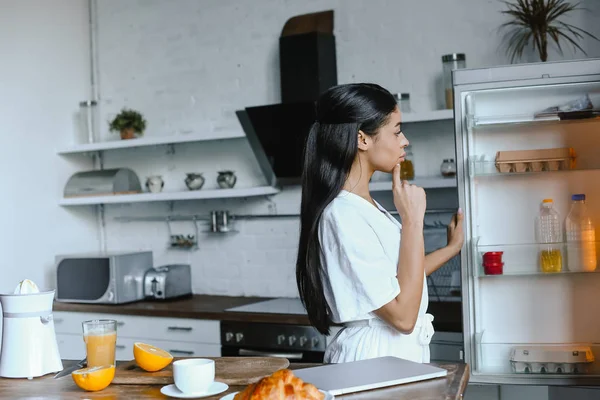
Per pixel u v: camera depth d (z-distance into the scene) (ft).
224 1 14.92
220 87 15.03
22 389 5.73
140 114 15.40
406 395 4.84
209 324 12.57
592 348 10.25
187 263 15.52
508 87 9.90
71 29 16.10
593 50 11.79
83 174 15.40
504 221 10.55
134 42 16.01
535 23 11.48
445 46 12.83
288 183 13.91
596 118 9.80
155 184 15.12
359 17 13.52
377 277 6.14
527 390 10.14
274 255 14.55
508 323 10.62
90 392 5.47
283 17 14.32
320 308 6.54
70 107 15.98
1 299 6.28
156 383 5.61
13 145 14.57
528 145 10.45
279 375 4.39
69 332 14.08
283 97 13.32
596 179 10.27
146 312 13.21
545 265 10.21
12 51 14.62
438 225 12.89
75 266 14.23
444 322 10.99
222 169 15.16
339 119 6.40
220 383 5.38
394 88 13.25
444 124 12.90
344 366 5.62
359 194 6.55
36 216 15.01
